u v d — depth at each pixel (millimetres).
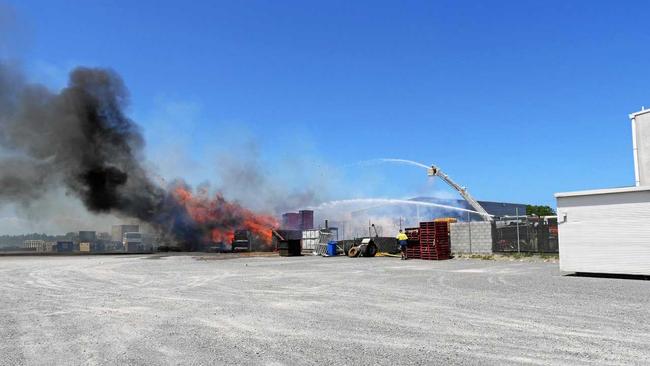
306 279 20391
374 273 23281
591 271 21719
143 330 9594
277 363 7066
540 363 7012
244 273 24000
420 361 7129
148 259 40031
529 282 18594
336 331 9352
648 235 20391
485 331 9266
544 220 36656
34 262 35938
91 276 22922
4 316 11508
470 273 22953
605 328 9500
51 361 7348
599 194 21922
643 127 29516
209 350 7883
